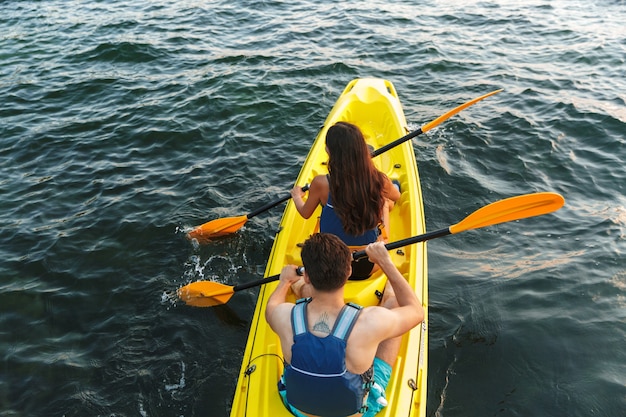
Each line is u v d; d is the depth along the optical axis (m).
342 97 5.83
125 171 5.51
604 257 4.10
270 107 6.71
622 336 3.43
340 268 1.92
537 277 3.95
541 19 9.93
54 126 6.45
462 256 4.23
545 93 6.89
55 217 4.80
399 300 2.24
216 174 5.43
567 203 4.81
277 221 4.68
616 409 2.97
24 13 11.00
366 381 2.03
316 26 9.74
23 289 3.98
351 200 2.72
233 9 10.86
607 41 8.65
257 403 2.51
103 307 3.84
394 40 8.97
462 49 8.57
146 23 10.03
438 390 3.12
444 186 5.09
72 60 8.41
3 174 5.52
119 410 3.11
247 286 3.53
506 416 2.96
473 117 6.34
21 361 3.41
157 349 3.48
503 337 3.46
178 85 7.41
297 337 1.95
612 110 6.30
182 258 4.28
